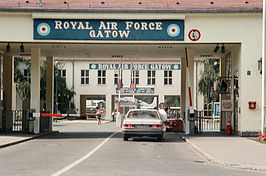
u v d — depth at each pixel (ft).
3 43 89.97
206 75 195.21
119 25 84.48
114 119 220.23
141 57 117.19
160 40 84.58
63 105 229.04
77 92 233.35
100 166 42.01
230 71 101.14
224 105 93.97
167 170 40.19
